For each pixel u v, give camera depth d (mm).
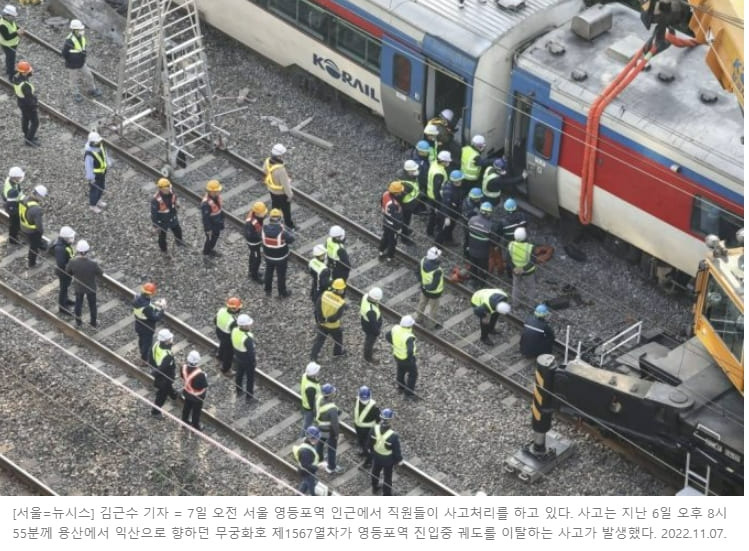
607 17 39469
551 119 38688
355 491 34219
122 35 46625
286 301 38719
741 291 32281
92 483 34188
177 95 43688
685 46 38688
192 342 37656
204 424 35594
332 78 43375
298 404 36062
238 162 42594
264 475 34469
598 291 39188
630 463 34875
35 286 39094
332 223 41062
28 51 45969
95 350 37344
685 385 33469
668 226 37469
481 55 39188
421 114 41250
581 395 34031
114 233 40531
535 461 34594
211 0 45531
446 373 36875
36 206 38625
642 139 37031
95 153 40219
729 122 36938
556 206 39906
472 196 38938
